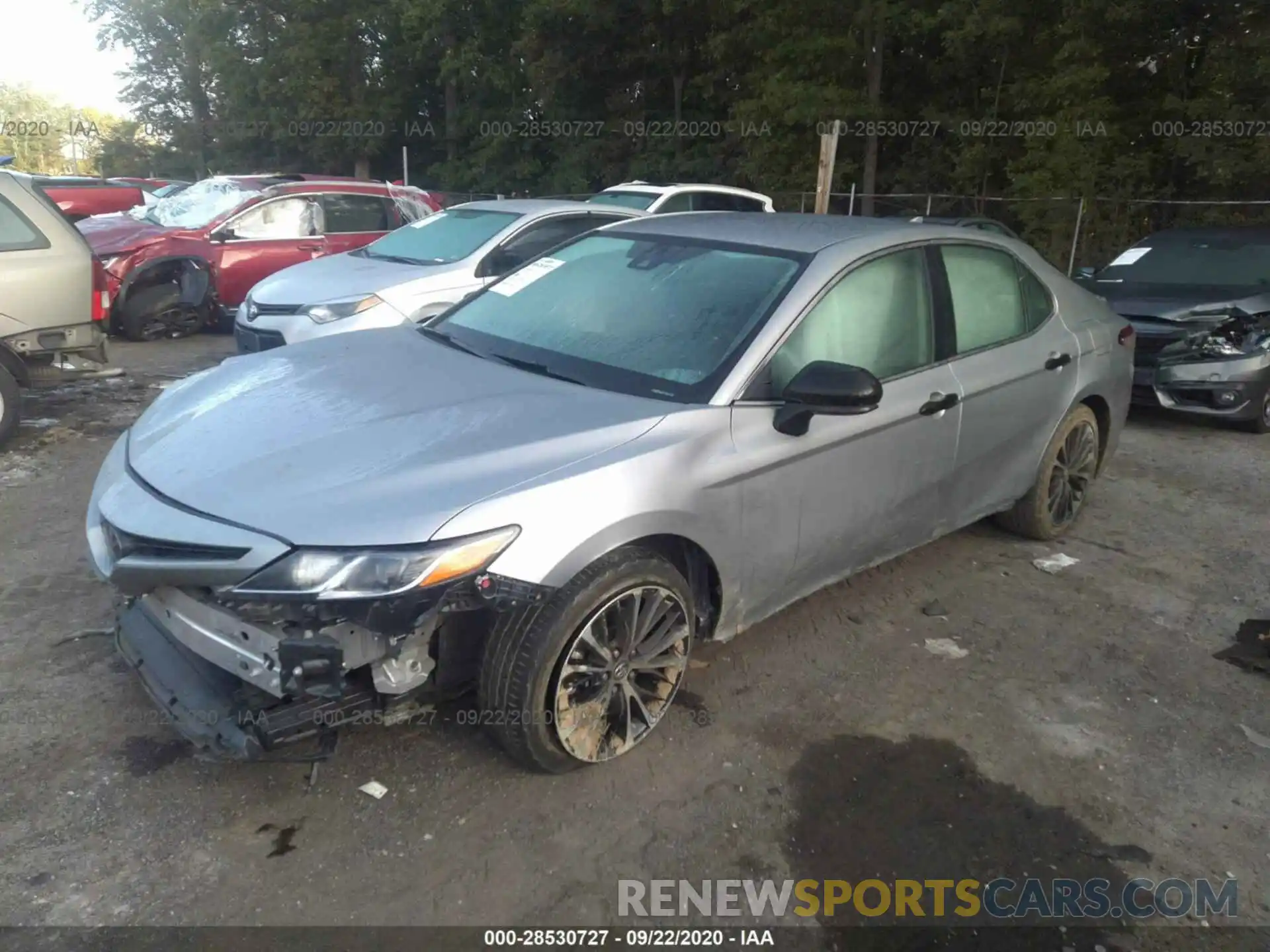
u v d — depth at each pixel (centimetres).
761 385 344
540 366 369
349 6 2989
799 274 371
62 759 314
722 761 329
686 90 2552
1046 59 1811
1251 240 874
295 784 307
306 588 257
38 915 254
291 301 760
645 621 317
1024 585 478
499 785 311
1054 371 482
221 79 3241
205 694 291
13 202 630
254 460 295
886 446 386
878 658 402
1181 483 656
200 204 1156
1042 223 1664
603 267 416
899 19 1920
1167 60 1591
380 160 3312
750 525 340
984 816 309
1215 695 386
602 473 295
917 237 421
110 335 1070
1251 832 307
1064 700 378
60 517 516
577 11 2441
